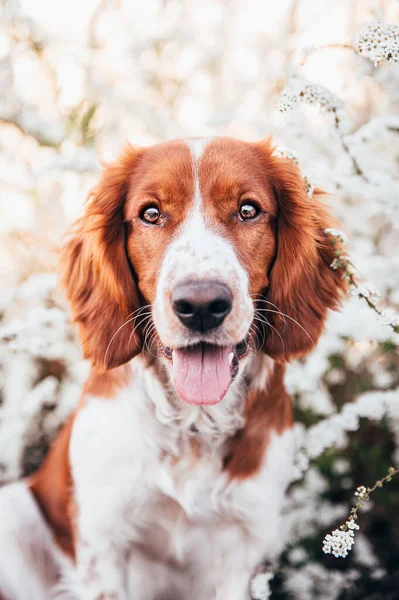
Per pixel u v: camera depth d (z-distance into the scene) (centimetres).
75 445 64
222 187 59
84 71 89
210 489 63
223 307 53
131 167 64
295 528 79
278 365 65
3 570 70
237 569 65
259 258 60
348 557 79
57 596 71
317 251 65
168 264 55
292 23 95
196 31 99
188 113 100
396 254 86
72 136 88
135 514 64
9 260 94
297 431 73
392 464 85
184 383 56
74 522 65
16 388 86
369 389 89
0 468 87
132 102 90
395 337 74
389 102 86
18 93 89
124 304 63
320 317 65
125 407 63
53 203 87
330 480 85
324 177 71
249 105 97
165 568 68
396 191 69
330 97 60
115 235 63
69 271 67
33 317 75
